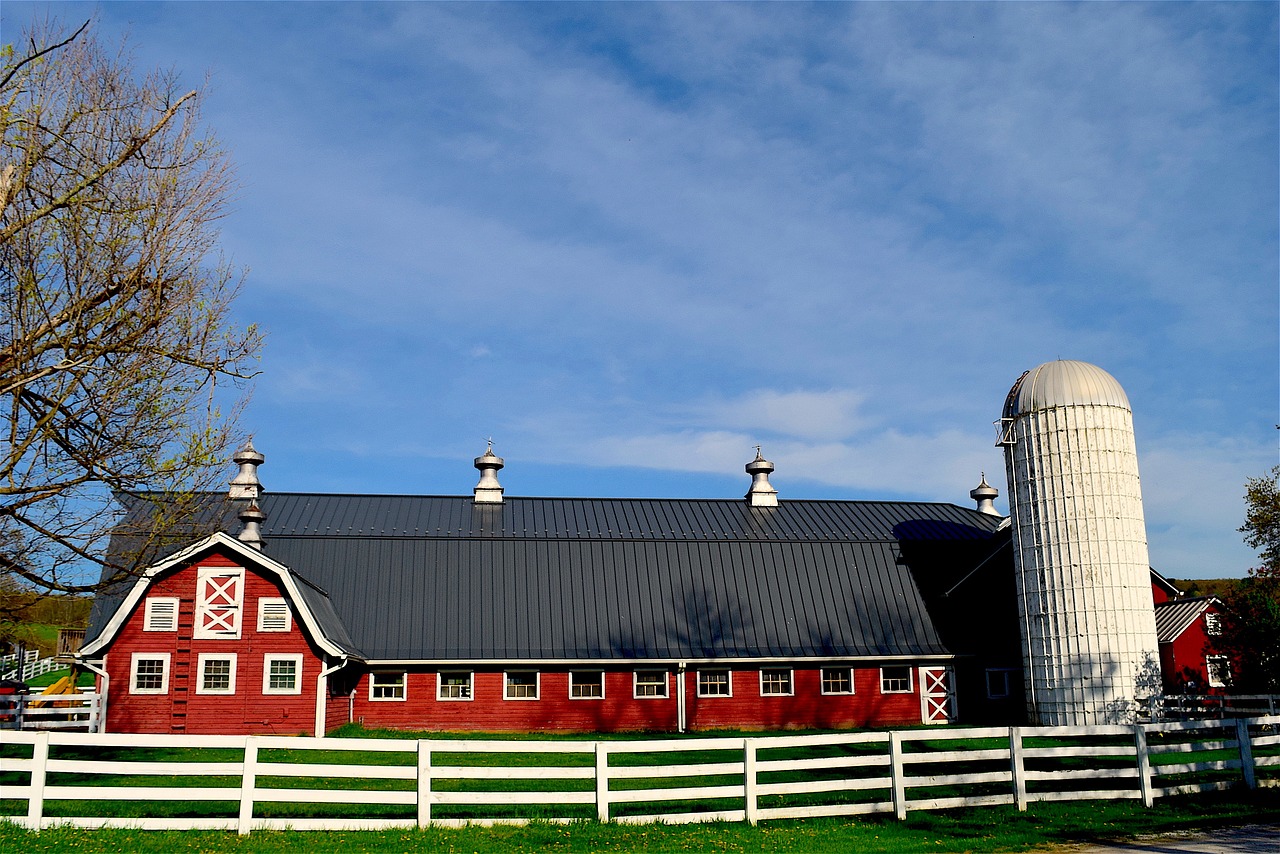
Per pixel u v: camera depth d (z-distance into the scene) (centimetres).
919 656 3706
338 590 3641
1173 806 1656
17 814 1500
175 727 3008
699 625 3719
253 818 1455
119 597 3341
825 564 4016
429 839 1364
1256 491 3681
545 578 3800
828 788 1581
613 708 3553
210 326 1748
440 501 4384
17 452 1606
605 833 1420
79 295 1655
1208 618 3506
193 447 1733
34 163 1636
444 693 3475
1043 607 3294
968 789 1928
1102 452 3278
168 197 1719
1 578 1741
